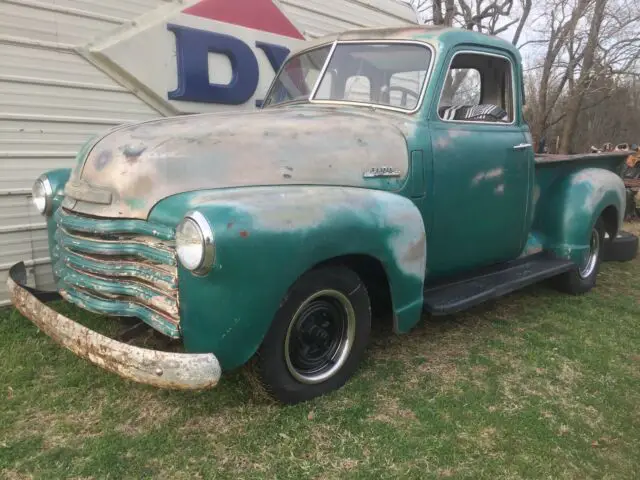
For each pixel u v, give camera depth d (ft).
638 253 22.86
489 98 13.29
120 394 9.43
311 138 9.70
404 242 9.79
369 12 23.21
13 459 7.73
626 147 38.91
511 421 9.17
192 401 9.25
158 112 16.52
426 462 8.02
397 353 11.51
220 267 7.46
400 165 10.54
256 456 7.96
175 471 7.58
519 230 13.76
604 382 10.80
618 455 8.49
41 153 14.10
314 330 9.17
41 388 9.56
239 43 18.12
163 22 16.11
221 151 8.89
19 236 13.87
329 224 8.55
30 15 13.47
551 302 15.49
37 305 9.09
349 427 8.71
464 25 49.52
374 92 12.00
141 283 8.47
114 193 8.77
